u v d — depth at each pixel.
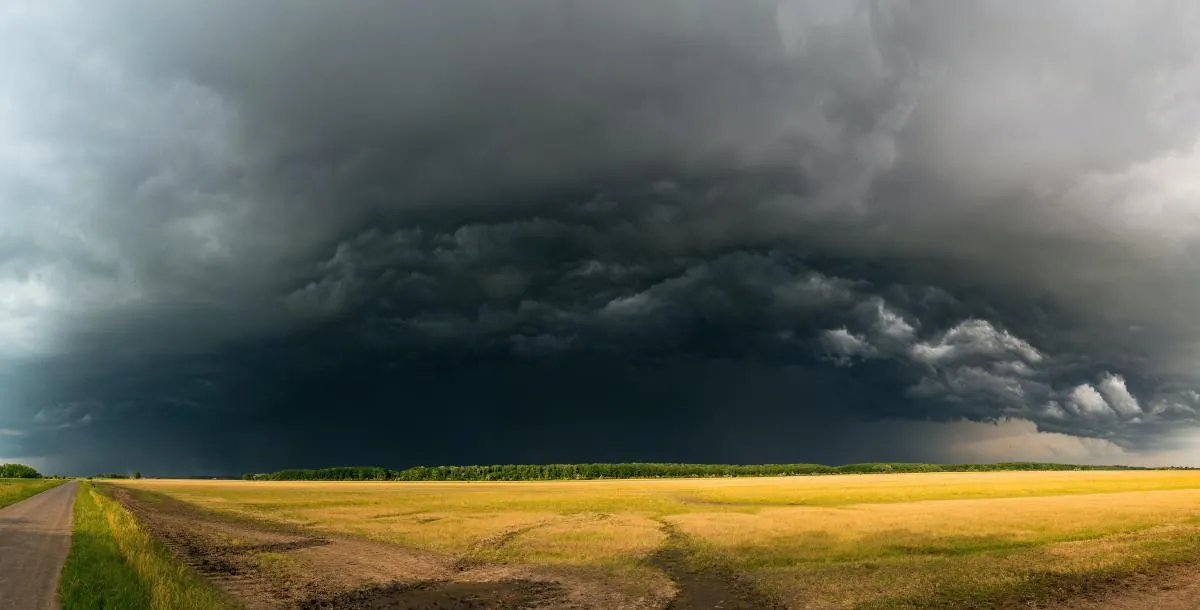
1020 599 25.16
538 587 28.91
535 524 50.97
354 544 41.31
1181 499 66.12
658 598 26.88
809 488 95.88
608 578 30.62
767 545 38.75
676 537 42.50
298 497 90.06
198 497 91.06
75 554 27.75
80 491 90.31
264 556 36.19
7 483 124.25
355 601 26.17
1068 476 138.00
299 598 26.23
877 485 102.94
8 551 30.12
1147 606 23.84
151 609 18.95
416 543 41.62
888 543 38.50
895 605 24.70
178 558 34.56
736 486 107.12
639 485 119.62
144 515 60.31
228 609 23.03
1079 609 23.62
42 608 19.33
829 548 37.25
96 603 19.48
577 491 97.50
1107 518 48.50
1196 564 30.83
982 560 32.75
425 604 25.95
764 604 25.59
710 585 29.02
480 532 46.47
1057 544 37.28
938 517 51.03
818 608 24.70
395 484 160.88
